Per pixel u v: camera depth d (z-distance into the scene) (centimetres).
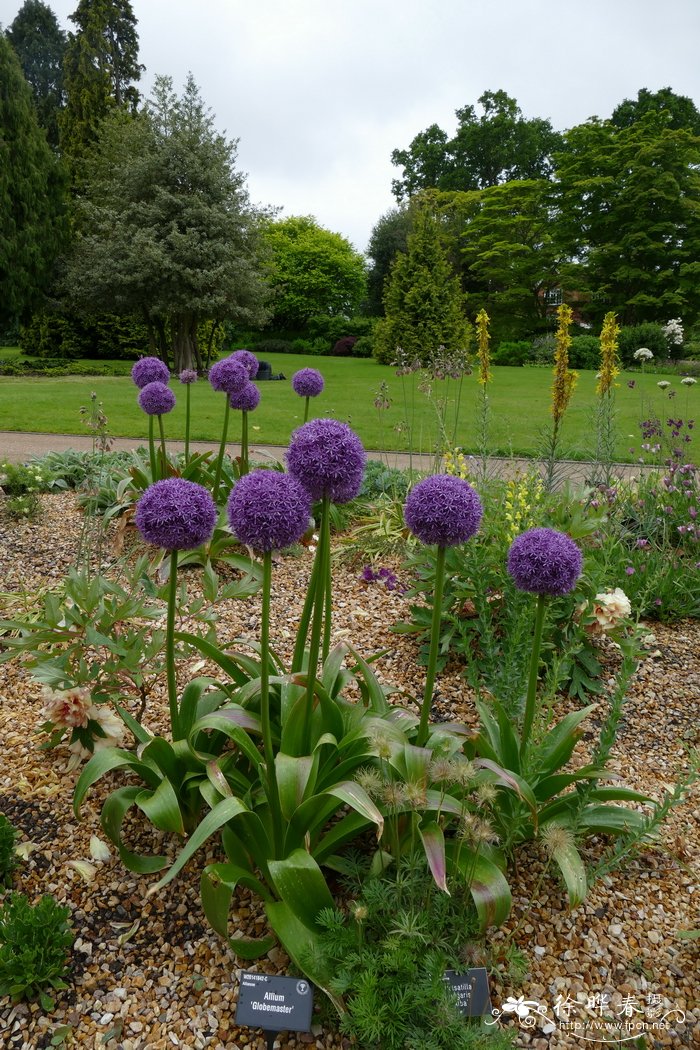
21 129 2361
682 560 466
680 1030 194
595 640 404
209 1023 192
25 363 2405
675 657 399
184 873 238
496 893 196
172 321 2458
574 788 276
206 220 2173
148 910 225
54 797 271
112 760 226
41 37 4725
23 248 2375
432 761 209
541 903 231
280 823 202
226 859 243
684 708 353
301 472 206
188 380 561
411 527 210
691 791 292
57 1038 187
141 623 402
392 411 1446
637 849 250
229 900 190
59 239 2508
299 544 534
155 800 214
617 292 3225
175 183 2239
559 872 242
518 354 2764
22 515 605
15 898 210
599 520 421
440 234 2634
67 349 2925
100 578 313
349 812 255
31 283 2442
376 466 718
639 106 4178
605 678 374
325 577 216
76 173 2850
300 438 208
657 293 3127
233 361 518
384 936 194
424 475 662
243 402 523
